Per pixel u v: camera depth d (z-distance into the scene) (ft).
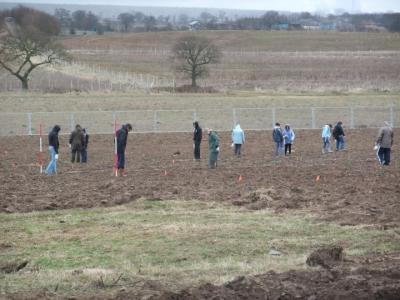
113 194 78.23
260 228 59.82
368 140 151.43
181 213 67.15
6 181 89.86
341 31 601.21
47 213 67.92
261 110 192.34
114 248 53.26
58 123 173.78
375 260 47.60
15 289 41.37
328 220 63.10
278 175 93.40
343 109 193.47
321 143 146.61
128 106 197.88
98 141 151.33
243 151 131.85
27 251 52.65
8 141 149.79
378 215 64.75
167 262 49.11
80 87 249.55
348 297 37.55
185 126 173.58
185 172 98.37
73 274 44.75
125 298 38.55
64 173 99.04
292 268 45.68
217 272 45.39
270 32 560.61
